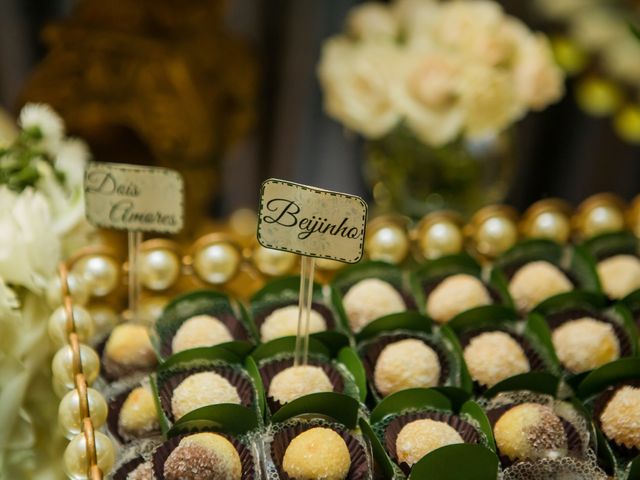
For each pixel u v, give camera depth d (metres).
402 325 0.51
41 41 0.69
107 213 0.50
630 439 0.46
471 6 0.59
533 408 0.46
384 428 0.47
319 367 0.48
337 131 0.75
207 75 0.65
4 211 0.50
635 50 0.63
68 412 0.44
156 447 0.45
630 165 0.75
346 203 0.46
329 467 0.44
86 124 0.62
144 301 0.54
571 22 0.65
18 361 0.47
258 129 0.75
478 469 0.44
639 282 0.54
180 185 0.50
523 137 0.75
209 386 0.47
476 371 0.49
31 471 0.46
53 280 0.49
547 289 0.54
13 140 0.55
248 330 0.51
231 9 0.71
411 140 0.61
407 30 0.61
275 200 0.46
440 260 0.55
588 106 0.65
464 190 0.62
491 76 0.57
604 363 0.49
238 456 0.44
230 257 0.55
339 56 0.61
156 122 0.61
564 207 0.59
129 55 0.60
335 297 0.52
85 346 0.47
